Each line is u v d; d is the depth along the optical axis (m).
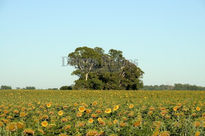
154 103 16.58
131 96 35.34
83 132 7.77
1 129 7.71
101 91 40.88
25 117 10.94
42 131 7.50
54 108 14.23
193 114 11.03
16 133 7.33
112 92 39.16
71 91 41.09
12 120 10.69
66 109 13.57
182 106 13.52
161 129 8.17
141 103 16.69
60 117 10.76
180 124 8.38
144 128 7.88
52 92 40.66
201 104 14.65
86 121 9.24
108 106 14.38
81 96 37.44
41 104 15.63
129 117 10.73
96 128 8.23
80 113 10.39
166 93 36.03
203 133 7.87
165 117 10.56
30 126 8.34
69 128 7.84
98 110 11.34
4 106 14.51
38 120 9.33
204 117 9.46
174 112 12.03
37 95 38.75
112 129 8.12
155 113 11.39
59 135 7.30
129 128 7.87
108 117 10.78
